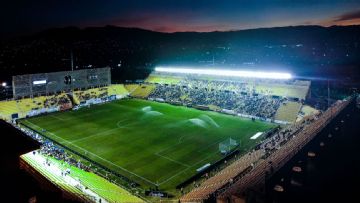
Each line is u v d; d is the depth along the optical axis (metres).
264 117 68.00
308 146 30.55
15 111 74.19
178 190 37.22
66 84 89.19
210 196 25.11
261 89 80.44
